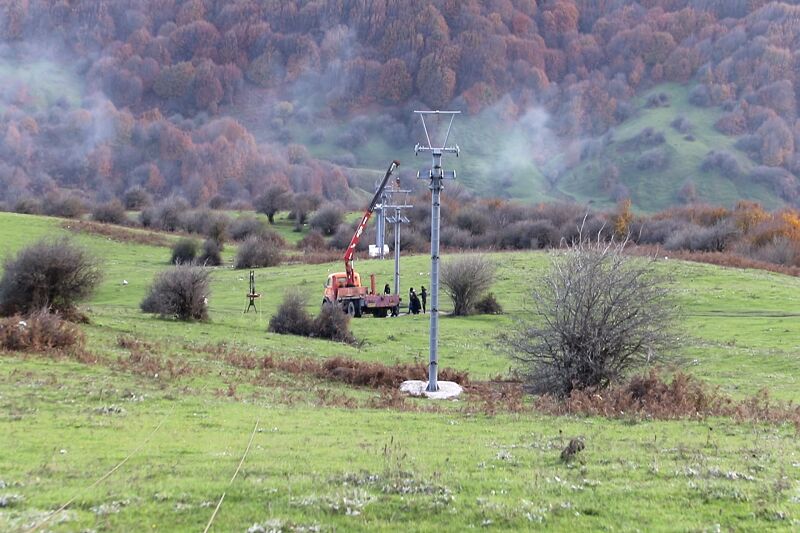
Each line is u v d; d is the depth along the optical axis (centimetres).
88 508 2677
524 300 9288
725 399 6241
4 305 10144
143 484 2970
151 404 5175
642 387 6128
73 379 5928
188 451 3681
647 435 4438
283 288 19350
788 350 11238
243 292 18938
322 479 3038
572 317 6825
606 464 3441
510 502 2769
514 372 7538
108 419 4509
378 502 2741
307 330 12112
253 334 11456
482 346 11588
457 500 2781
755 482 3092
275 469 3241
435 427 4759
